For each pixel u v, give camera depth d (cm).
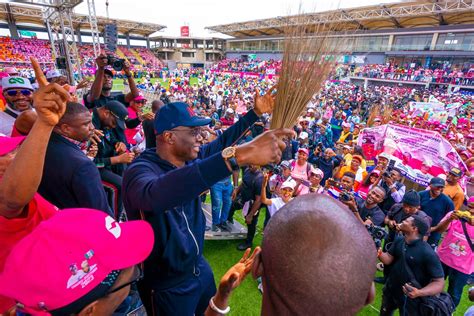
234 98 1781
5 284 89
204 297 217
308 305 70
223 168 108
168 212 169
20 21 4503
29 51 4262
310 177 450
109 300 104
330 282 67
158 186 118
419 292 253
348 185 412
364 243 73
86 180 180
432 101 1698
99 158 339
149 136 342
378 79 3706
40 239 92
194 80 4641
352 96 2314
